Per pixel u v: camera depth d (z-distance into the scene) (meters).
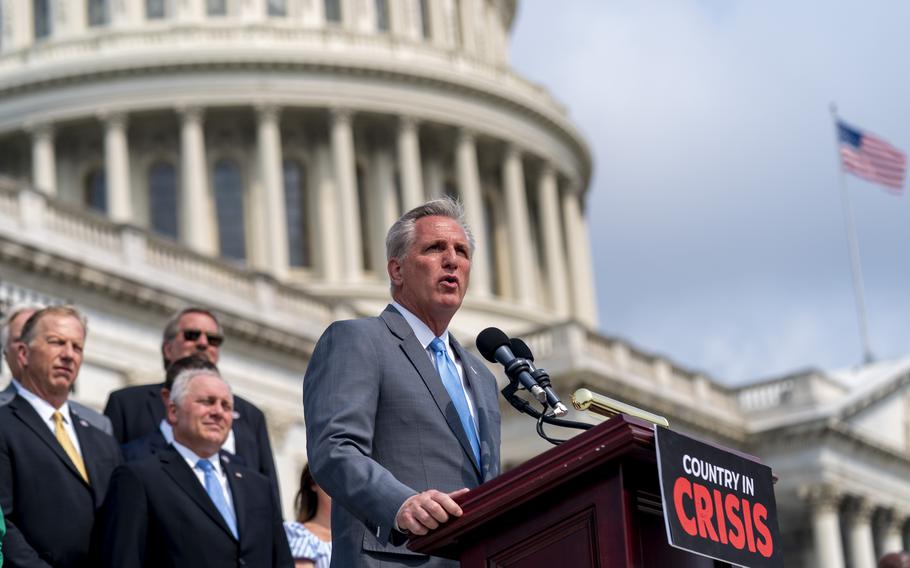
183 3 83.56
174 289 51.78
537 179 90.31
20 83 80.50
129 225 51.28
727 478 6.82
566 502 6.76
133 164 81.06
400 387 8.10
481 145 87.06
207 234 78.81
